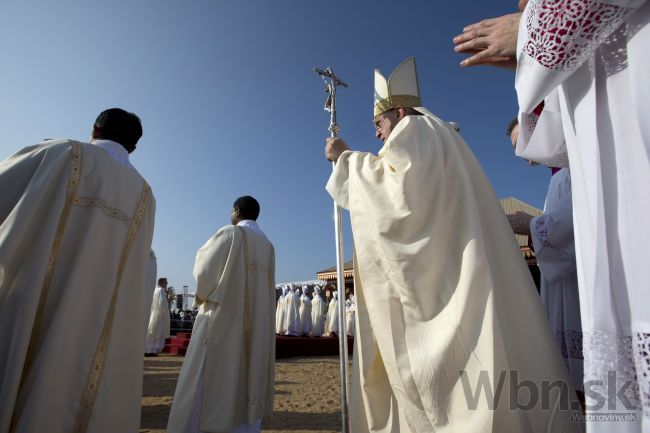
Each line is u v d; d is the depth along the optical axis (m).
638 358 0.86
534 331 1.47
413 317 1.58
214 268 3.62
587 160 1.03
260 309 3.81
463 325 1.45
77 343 1.81
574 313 2.34
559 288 2.45
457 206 1.65
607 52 1.00
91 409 1.80
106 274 1.97
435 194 1.64
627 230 0.91
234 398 3.40
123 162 2.28
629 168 0.93
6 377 1.56
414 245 1.60
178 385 3.49
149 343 12.64
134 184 2.28
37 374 1.64
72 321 1.79
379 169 1.79
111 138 2.35
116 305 2.04
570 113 1.12
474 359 1.40
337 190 1.98
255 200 4.38
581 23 0.94
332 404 5.67
